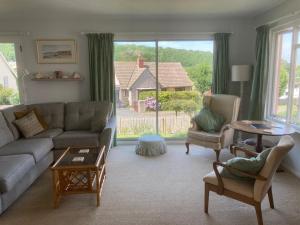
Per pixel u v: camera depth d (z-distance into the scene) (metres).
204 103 4.26
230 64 4.52
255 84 4.04
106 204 2.50
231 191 2.12
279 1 3.38
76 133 3.71
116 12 3.83
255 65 4.05
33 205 2.50
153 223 2.17
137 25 4.34
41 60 4.34
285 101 3.66
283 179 3.04
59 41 4.30
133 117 4.71
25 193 2.75
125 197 2.64
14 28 4.23
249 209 2.38
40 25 4.25
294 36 3.30
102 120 3.77
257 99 4.05
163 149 4.06
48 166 3.34
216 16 4.19
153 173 3.27
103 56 4.27
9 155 2.76
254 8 3.72
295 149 3.18
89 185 2.48
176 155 3.99
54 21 4.25
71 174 2.52
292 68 3.38
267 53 3.82
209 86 4.68
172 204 2.49
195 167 3.46
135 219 2.24
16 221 2.23
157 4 3.42
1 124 3.31
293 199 2.55
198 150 4.24
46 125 3.89
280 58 3.81
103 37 4.22
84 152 2.80
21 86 4.40
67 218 2.26
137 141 4.46
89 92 4.48
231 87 4.55
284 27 3.51
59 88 4.46
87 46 4.35
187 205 2.47
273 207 2.38
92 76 4.33
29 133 3.55
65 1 3.23
